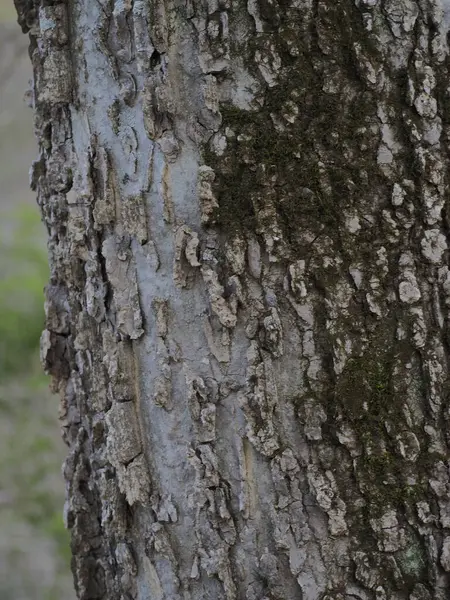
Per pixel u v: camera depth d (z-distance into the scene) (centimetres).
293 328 129
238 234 128
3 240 489
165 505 136
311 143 128
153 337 134
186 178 129
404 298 129
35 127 153
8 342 448
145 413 136
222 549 132
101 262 140
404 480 130
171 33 128
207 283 129
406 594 131
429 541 131
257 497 131
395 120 128
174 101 129
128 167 134
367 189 128
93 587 162
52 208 153
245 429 130
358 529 131
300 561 130
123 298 136
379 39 127
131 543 143
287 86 127
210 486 132
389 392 130
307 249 128
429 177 128
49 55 140
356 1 127
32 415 433
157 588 139
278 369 129
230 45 127
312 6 126
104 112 135
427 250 129
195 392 131
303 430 129
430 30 128
